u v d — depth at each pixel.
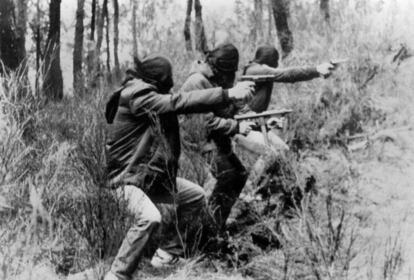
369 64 5.32
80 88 7.80
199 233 4.11
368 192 4.29
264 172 4.41
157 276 3.85
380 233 3.86
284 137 5.00
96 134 4.03
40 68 4.75
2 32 5.96
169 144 3.76
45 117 4.90
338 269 3.54
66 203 3.96
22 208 3.78
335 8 6.41
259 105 4.97
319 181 4.43
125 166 3.71
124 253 3.54
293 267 3.72
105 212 3.72
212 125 4.21
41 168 4.10
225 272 3.88
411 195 4.21
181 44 9.05
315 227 3.77
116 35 13.75
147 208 3.57
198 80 4.18
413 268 3.51
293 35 6.98
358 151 4.79
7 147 4.00
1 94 4.33
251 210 4.28
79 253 3.75
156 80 3.75
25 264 3.49
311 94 5.34
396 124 4.99
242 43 7.75
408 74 5.34
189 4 9.48
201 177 4.70
